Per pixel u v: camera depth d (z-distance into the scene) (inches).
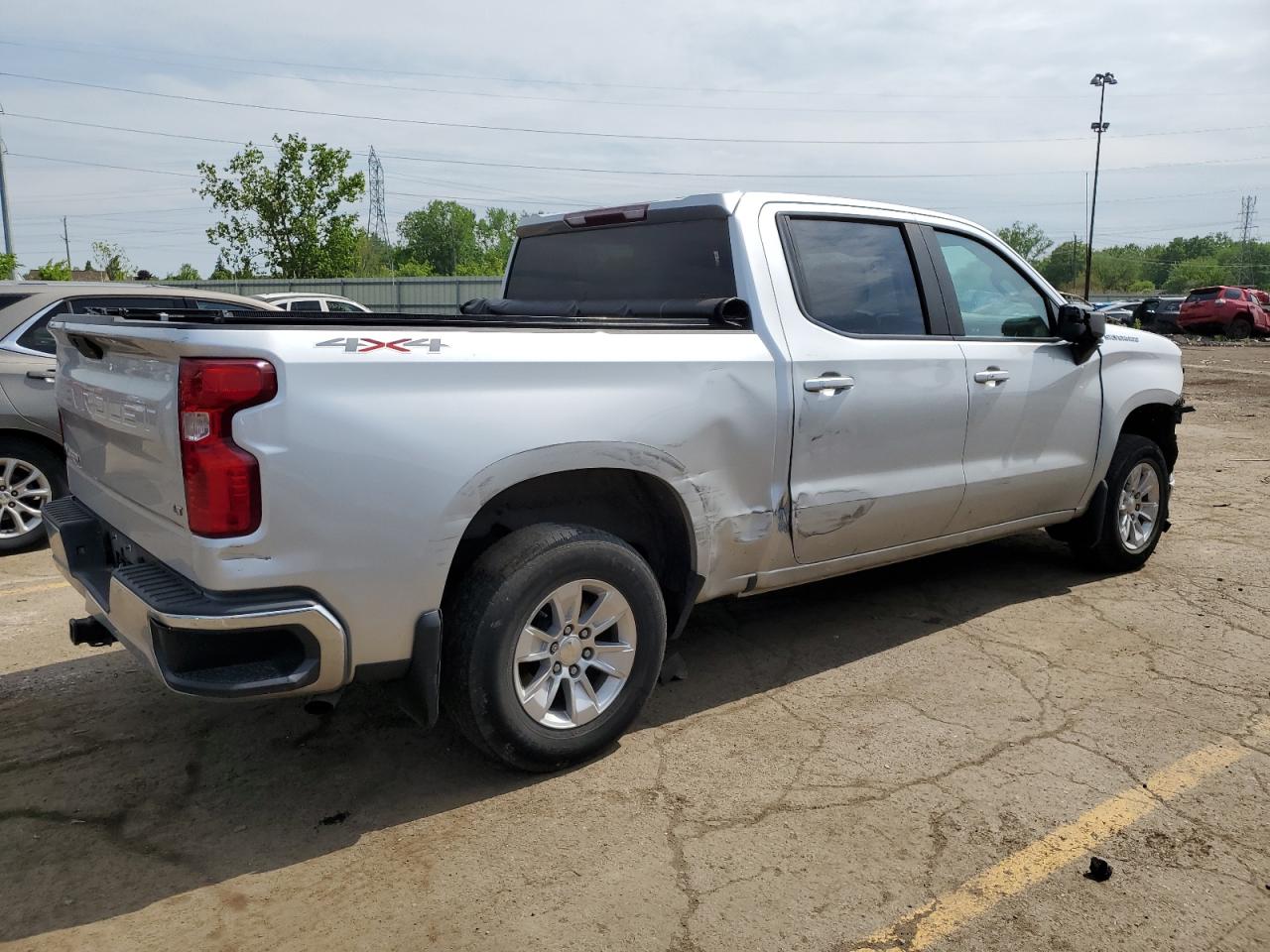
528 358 118.0
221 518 99.3
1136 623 185.2
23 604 200.5
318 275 1282.0
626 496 139.4
